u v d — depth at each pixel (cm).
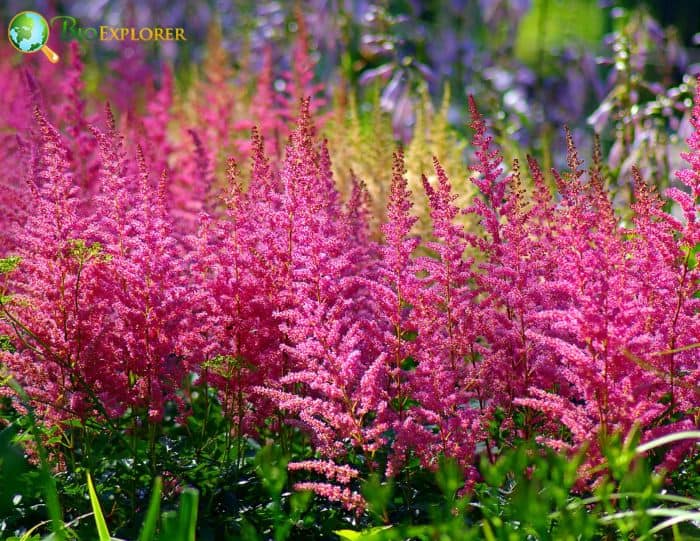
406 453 316
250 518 312
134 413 345
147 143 518
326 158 392
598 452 282
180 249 388
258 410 340
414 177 470
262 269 335
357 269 379
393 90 660
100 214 374
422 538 285
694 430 285
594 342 287
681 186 531
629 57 586
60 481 330
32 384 349
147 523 248
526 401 288
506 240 349
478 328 322
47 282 338
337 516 315
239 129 621
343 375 294
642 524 258
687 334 313
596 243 303
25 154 441
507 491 309
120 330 343
